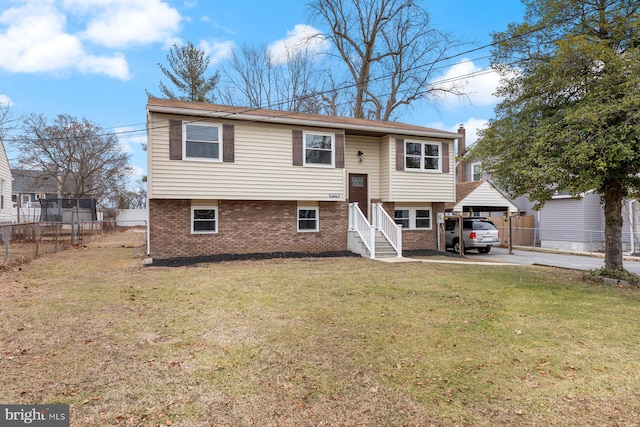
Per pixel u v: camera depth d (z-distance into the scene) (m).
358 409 3.23
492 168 10.35
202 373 3.89
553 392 3.55
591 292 7.98
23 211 32.53
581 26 9.25
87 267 10.80
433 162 16.05
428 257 14.42
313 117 14.87
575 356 4.43
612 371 4.02
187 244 12.70
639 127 7.02
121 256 13.71
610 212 9.54
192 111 11.98
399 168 15.30
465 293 7.69
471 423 3.02
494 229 18.05
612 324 5.68
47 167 33.31
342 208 15.14
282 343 4.77
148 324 5.48
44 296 7.10
